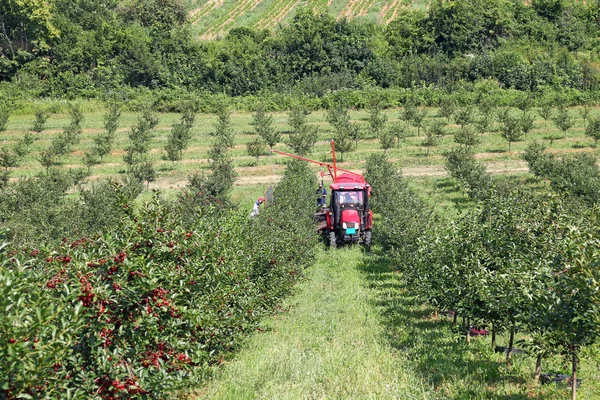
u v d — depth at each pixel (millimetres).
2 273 6098
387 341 12945
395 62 82062
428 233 15258
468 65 79500
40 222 21828
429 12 88125
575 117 59812
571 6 94375
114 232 9008
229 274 11523
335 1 111250
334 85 75875
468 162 37594
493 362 11250
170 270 8922
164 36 86312
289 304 17750
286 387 9617
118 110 66312
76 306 6488
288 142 47562
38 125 53531
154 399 7844
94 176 41719
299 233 21516
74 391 7152
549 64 77750
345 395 9219
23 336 5809
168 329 8273
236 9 111812
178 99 68875
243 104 68125
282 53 84250
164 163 45219
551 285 8367
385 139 46656
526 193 12547
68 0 92312
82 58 80625
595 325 7629
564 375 9992
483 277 10578
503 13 88812
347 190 26312
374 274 21984
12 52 80812
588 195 29828
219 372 10711
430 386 9805
